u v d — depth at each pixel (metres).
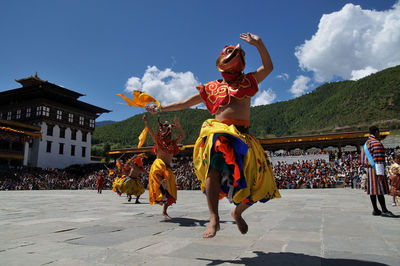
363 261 2.41
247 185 2.39
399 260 2.43
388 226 4.34
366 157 5.78
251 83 2.68
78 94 59.50
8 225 4.57
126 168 9.94
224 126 2.51
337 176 30.27
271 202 9.81
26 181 38.44
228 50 2.79
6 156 43.94
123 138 185.88
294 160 41.44
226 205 8.74
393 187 8.45
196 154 2.69
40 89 52.50
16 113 55.91
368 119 194.00
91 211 6.99
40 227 4.36
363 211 6.65
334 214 6.03
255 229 4.11
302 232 3.84
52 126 54.72
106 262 2.39
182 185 33.59
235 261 2.42
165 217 5.31
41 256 2.59
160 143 5.46
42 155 52.34
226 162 2.36
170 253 2.70
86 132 62.31
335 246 2.98
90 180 41.00
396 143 67.06
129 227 4.35
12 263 2.36
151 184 5.38
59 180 42.50
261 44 2.67
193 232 3.88
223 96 2.69
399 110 188.62
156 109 3.35
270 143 47.62
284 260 2.45
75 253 2.70
